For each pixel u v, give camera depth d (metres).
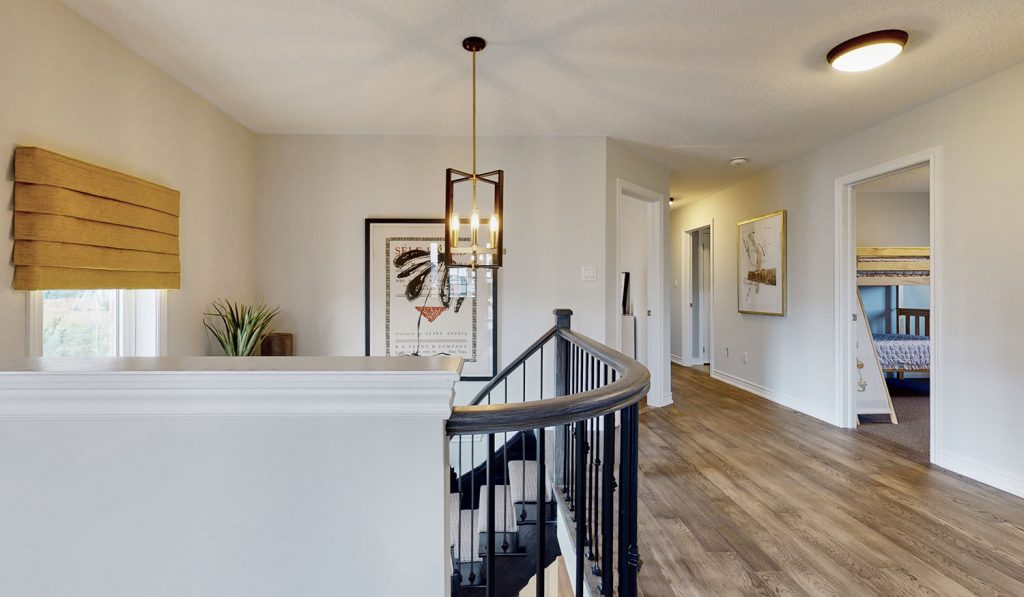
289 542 0.78
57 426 0.76
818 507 2.39
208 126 3.04
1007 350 2.55
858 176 3.56
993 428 2.62
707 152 4.11
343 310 3.68
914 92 2.85
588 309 3.72
